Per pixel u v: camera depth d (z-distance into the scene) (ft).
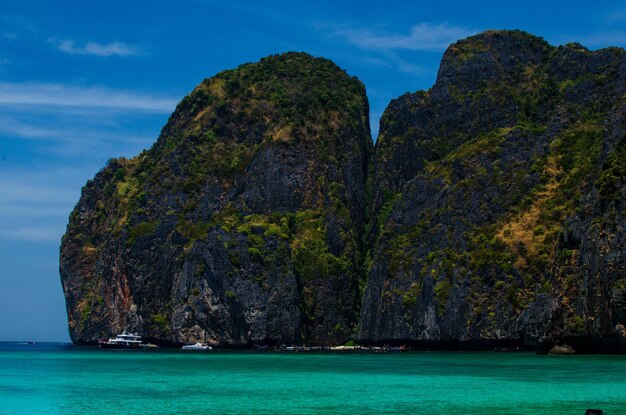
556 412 187.73
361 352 533.14
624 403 202.59
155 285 645.92
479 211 556.10
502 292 502.38
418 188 604.49
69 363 399.85
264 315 596.70
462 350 523.70
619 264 373.20
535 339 437.58
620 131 443.73
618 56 603.26
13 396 230.27
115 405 208.64
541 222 522.88
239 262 607.78
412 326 548.72
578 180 528.63
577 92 605.31
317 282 628.28
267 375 302.66
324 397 222.28
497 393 225.97
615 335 374.84
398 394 227.61
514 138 584.40
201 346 586.45
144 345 621.72
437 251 558.15
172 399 220.23
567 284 426.51
